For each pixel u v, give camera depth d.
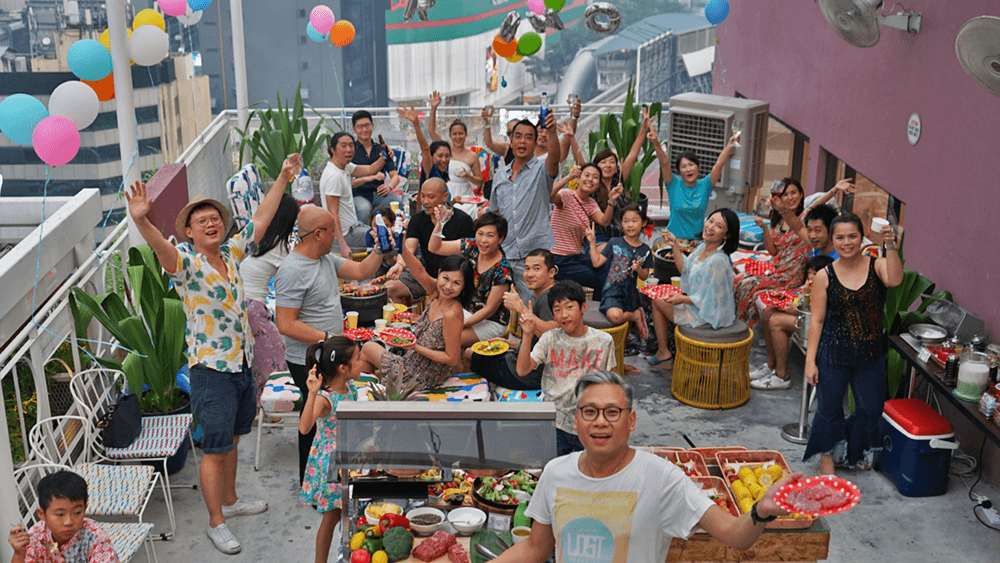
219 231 4.74
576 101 7.49
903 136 6.89
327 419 4.32
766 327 6.96
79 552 3.77
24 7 20.88
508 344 5.87
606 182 8.45
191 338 4.81
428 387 5.51
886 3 7.14
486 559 3.73
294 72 48.22
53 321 5.47
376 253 5.70
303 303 5.30
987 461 5.62
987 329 5.63
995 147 5.49
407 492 3.78
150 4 20.00
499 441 3.42
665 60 42.31
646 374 7.23
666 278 8.12
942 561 4.82
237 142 11.93
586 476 2.80
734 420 6.45
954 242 6.05
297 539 5.04
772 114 10.72
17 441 5.03
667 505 2.77
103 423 5.05
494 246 5.96
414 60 48.09
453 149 9.39
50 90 21.58
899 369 5.98
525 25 43.75
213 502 4.91
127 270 5.98
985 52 4.27
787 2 10.02
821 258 6.58
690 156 8.43
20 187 22.58
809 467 5.79
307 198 8.16
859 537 5.04
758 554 4.02
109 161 22.06
